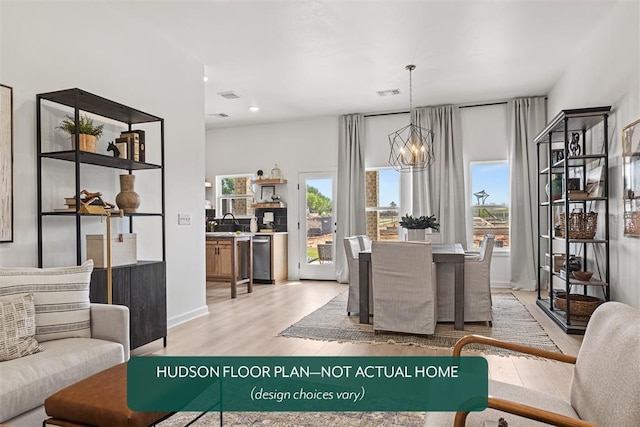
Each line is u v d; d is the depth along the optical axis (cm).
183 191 422
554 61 463
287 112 661
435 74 499
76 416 154
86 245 305
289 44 412
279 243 690
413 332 354
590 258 430
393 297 359
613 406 121
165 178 398
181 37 397
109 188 342
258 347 332
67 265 300
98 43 329
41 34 286
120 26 349
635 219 319
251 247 591
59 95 277
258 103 611
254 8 343
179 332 375
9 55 265
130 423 146
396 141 656
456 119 619
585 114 368
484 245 403
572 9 352
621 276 352
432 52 434
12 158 263
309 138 705
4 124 259
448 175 617
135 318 307
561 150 462
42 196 283
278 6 340
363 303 402
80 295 235
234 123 729
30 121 276
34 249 276
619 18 342
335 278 689
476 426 131
